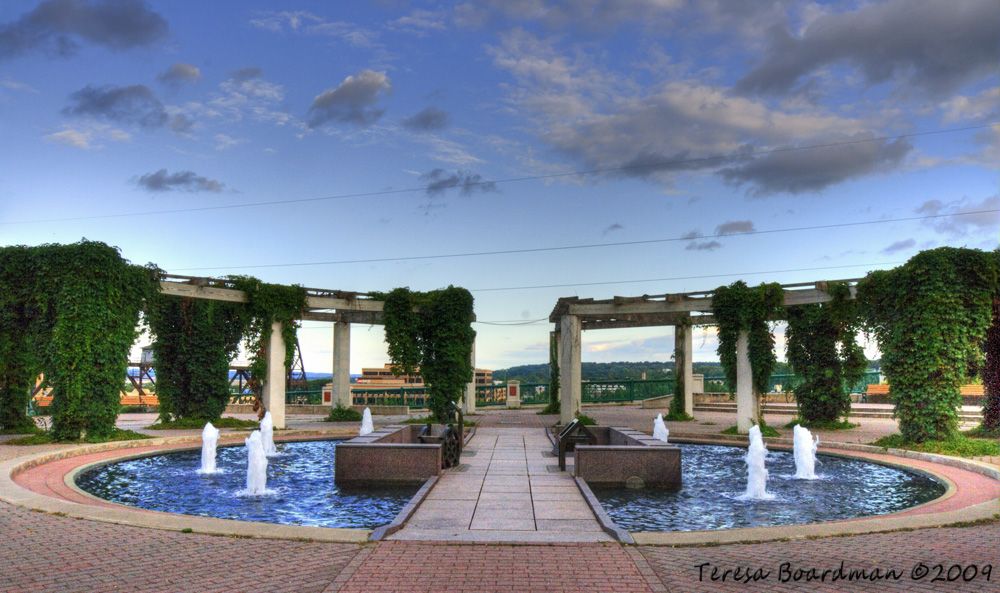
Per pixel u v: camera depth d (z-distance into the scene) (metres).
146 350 33.09
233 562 6.47
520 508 9.52
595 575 6.07
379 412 30.73
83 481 12.96
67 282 17.62
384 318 25.75
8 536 7.44
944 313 15.88
